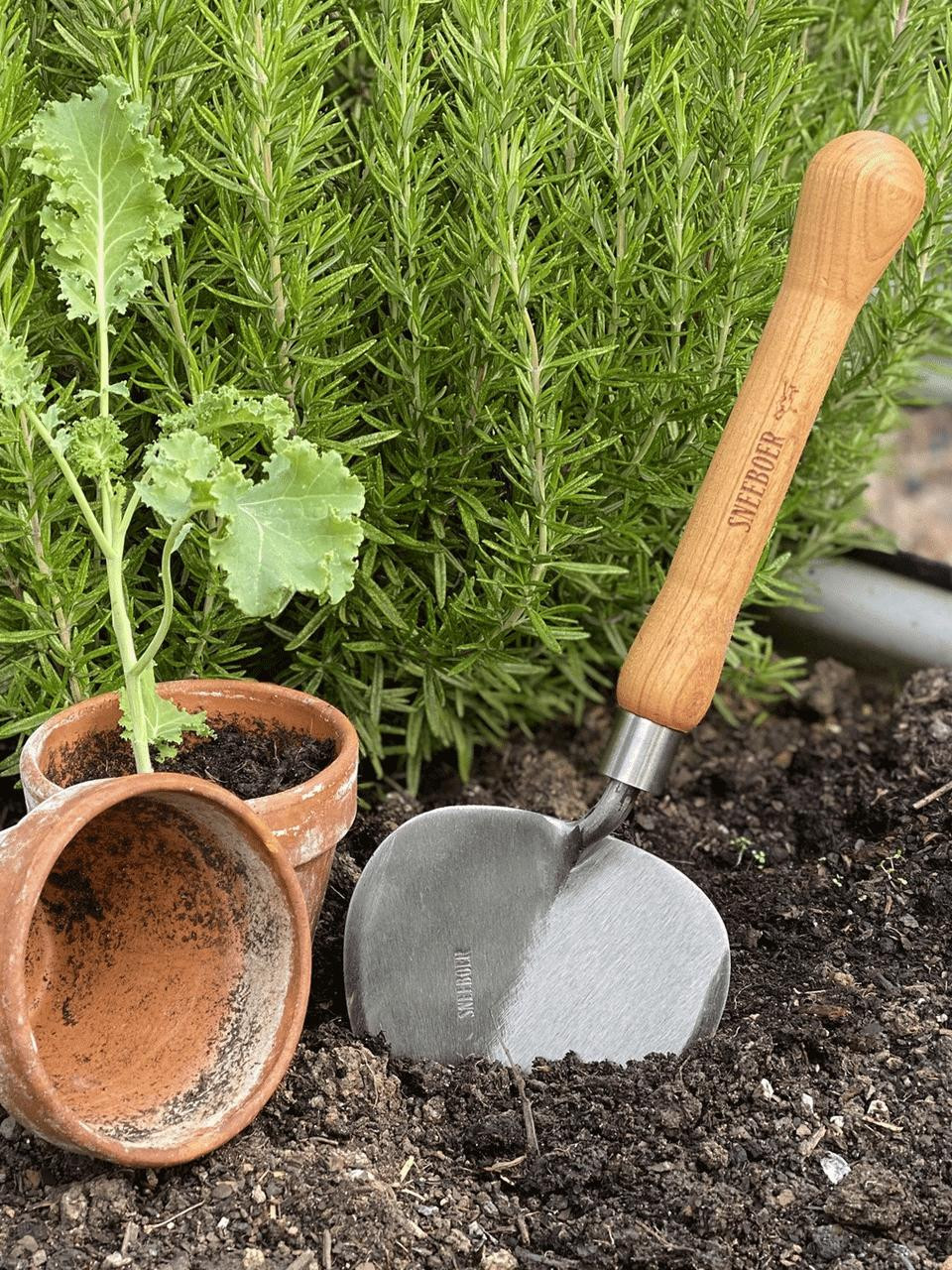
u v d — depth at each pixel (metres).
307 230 0.79
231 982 0.74
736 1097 0.75
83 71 0.82
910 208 0.74
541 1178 0.72
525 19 0.77
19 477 0.77
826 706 1.05
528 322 0.79
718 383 0.87
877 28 0.94
